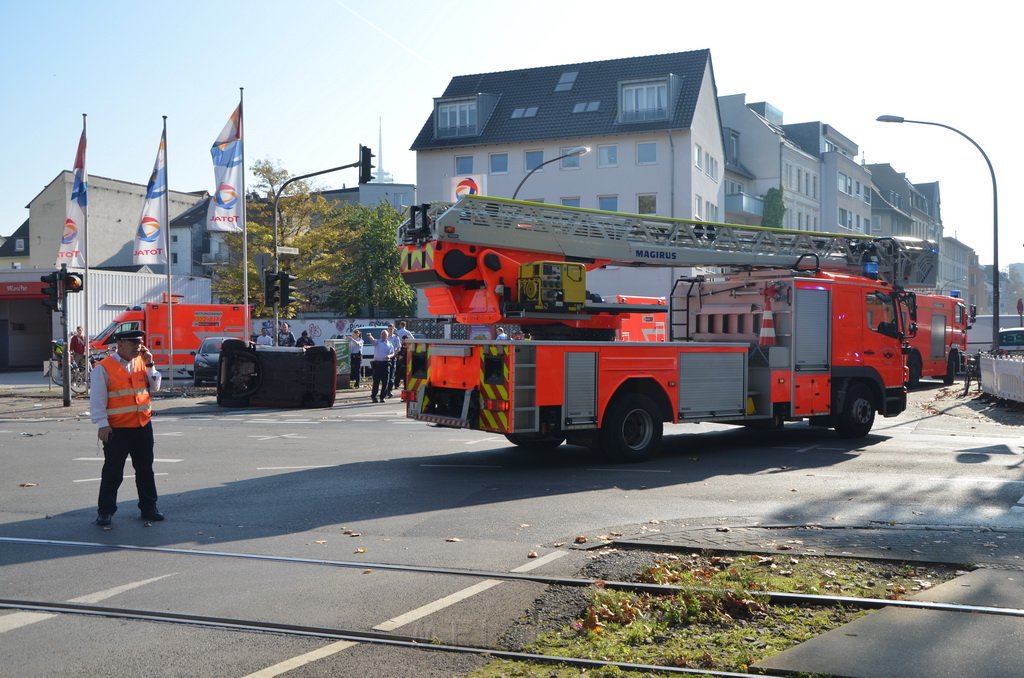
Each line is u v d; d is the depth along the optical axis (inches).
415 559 281.4
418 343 504.1
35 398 1048.8
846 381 593.9
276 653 199.3
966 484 414.3
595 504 370.0
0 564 279.0
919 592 238.2
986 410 840.3
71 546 303.1
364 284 2397.9
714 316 615.5
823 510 354.0
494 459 511.5
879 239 705.6
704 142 1921.8
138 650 201.8
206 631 214.4
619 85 1843.0
